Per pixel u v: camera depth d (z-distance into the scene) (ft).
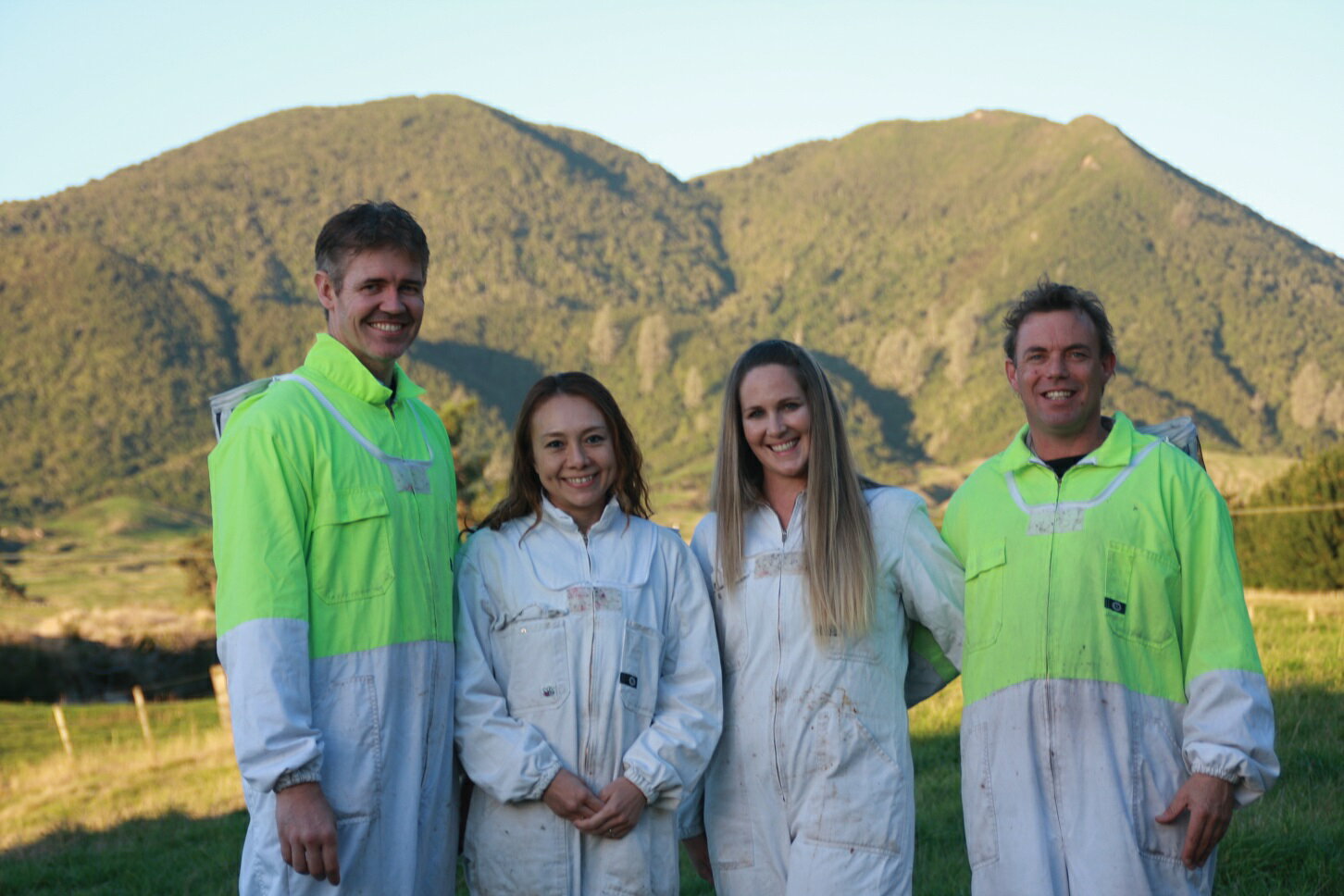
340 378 11.18
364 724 10.47
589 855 11.10
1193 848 10.21
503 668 11.56
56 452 610.65
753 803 11.87
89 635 114.01
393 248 11.25
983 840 11.14
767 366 12.14
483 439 652.48
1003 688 11.12
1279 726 24.40
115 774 48.44
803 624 11.80
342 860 10.25
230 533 10.23
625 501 12.34
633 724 11.37
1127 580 10.84
